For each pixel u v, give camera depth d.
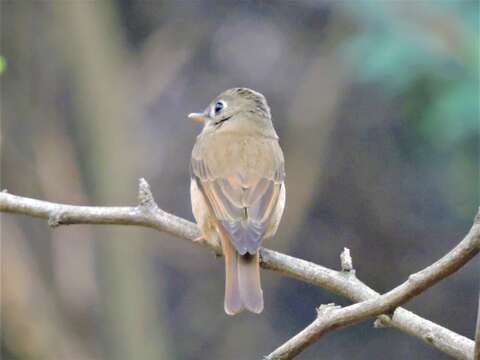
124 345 14.59
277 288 15.63
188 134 15.53
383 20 13.19
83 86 14.91
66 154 15.21
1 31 15.30
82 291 15.02
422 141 15.17
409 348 15.52
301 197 15.23
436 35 12.92
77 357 14.80
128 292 14.62
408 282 5.96
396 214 15.48
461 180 13.89
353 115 15.55
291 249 15.56
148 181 15.30
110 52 15.10
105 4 15.26
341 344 15.66
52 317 14.88
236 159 8.27
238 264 7.44
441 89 12.70
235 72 15.75
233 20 15.94
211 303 15.62
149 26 15.91
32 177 15.21
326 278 7.11
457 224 15.26
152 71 15.68
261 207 7.95
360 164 15.58
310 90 15.39
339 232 15.60
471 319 15.24
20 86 15.37
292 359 6.31
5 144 15.16
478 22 12.95
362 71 13.30
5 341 14.59
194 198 8.27
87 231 15.26
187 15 15.94
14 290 14.55
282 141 15.37
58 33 15.09
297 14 15.79
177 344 15.46
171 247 15.60
